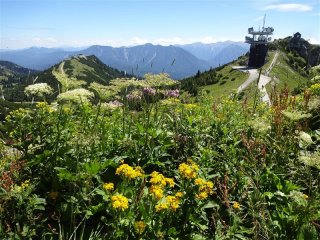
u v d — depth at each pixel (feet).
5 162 3.43
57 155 3.28
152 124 4.06
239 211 2.84
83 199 2.87
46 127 3.41
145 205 2.53
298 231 2.44
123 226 2.50
